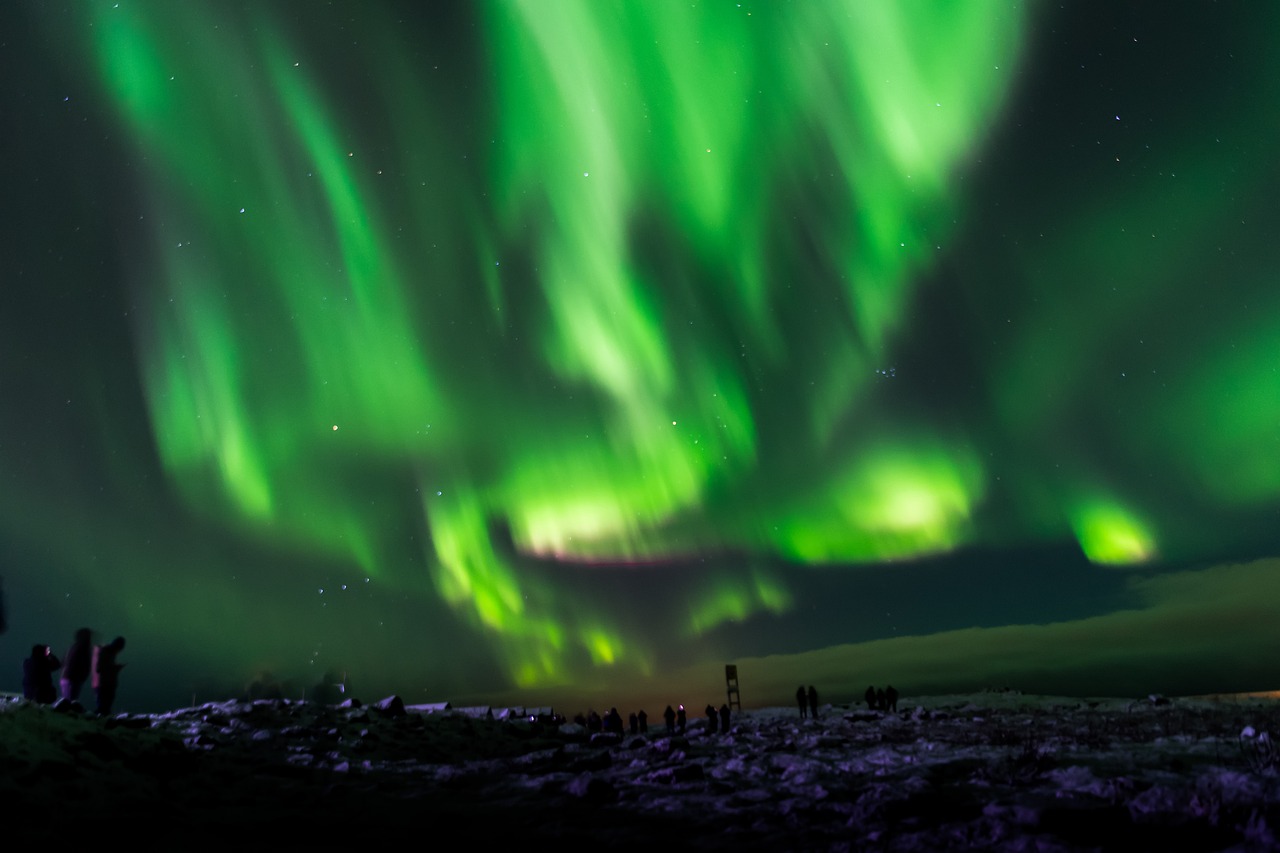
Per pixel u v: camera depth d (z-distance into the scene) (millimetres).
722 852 7688
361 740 14664
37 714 10375
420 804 10039
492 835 8391
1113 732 18297
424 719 17703
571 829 8680
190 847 7449
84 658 14328
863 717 25812
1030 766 12273
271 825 8422
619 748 17531
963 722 24219
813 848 7766
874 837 7789
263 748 13062
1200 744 15102
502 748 17062
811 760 14211
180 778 10383
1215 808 8398
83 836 7508
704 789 11102
